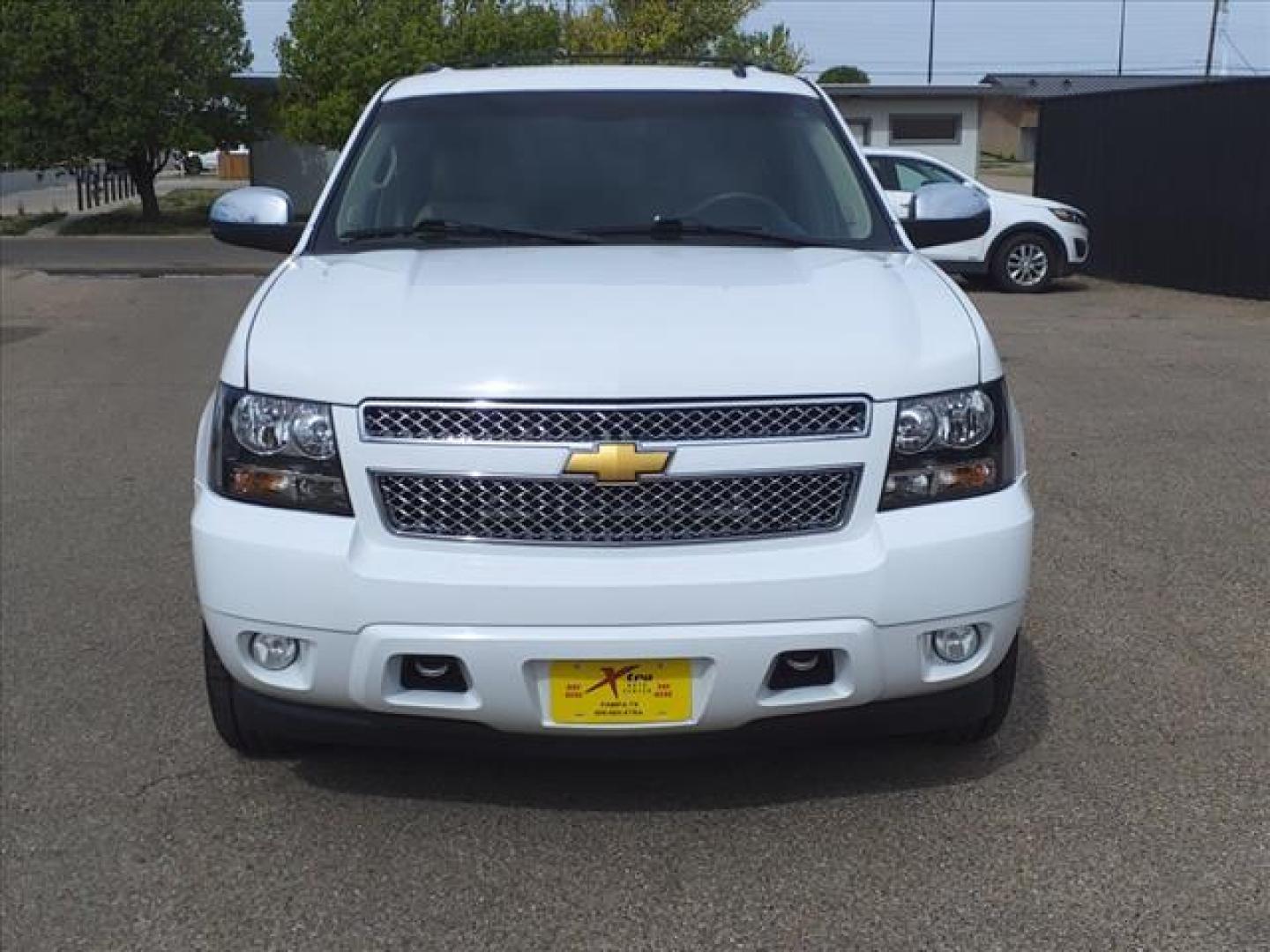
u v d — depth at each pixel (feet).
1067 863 10.87
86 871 10.91
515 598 10.02
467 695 10.30
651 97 15.61
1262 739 13.03
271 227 15.64
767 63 18.61
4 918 10.28
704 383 10.18
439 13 102.32
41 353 37.11
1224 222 50.85
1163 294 52.80
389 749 12.55
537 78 16.07
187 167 110.63
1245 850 11.02
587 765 12.61
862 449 10.36
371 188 14.62
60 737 13.29
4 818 11.75
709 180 14.56
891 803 11.85
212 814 11.79
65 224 106.42
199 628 16.22
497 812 11.76
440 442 10.14
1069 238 53.01
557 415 10.11
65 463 24.52
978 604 10.57
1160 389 31.12
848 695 10.44
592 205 14.28
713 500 10.21
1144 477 22.98
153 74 100.22
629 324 10.78
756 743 10.59
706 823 11.55
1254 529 19.92
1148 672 14.67
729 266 12.61
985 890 10.50
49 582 17.92
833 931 10.02
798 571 10.17
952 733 12.56
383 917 10.27
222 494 10.75
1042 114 64.54
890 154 52.16
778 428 10.26
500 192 14.42
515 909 10.35
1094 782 12.19
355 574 10.15
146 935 10.05
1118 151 57.57
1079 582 17.60
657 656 10.08
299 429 10.40
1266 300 48.88
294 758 12.73
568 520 10.14
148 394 31.01
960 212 15.44
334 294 11.78
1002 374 11.27
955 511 10.58
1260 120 48.55
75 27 97.96
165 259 73.15
